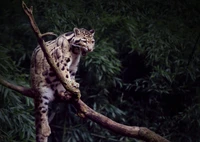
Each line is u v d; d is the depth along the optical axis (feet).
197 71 35.27
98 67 33.17
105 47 33.30
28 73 35.53
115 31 35.17
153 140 18.60
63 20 33.76
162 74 33.88
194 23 36.78
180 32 35.70
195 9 37.37
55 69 19.66
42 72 22.39
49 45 23.15
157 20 35.76
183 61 34.81
